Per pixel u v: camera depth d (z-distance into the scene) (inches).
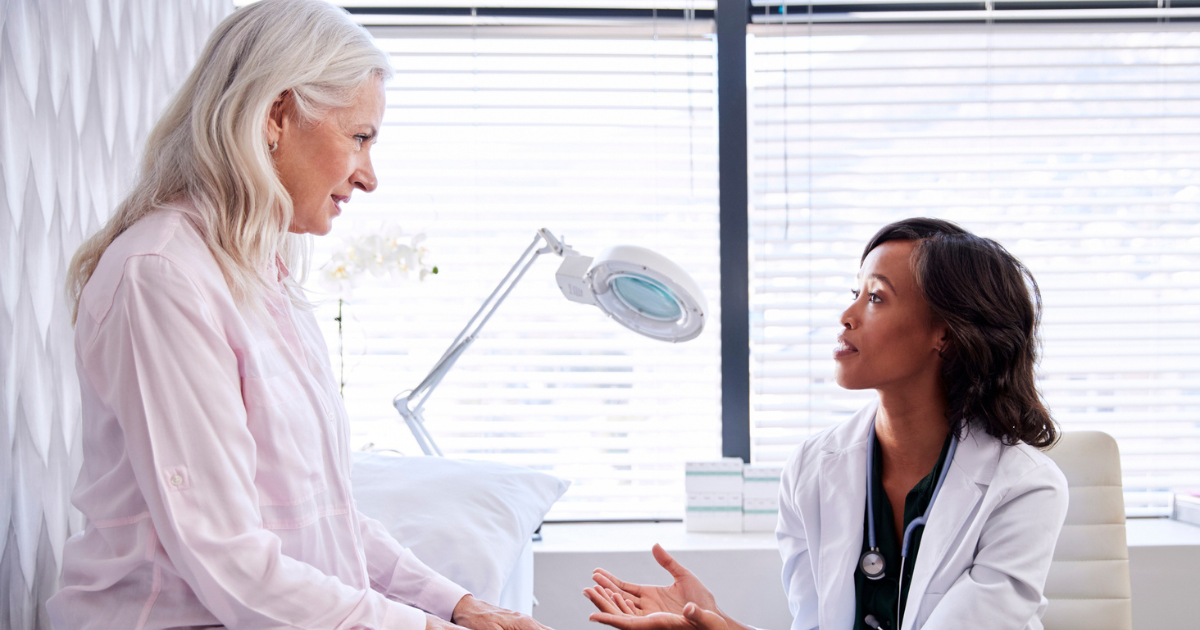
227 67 36.2
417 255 70.2
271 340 37.8
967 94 84.6
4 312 49.1
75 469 56.1
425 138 85.7
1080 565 56.2
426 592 43.9
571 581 76.7
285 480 35.9
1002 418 45.8
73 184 55.9
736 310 85.6
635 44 86.2
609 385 86.9
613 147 86.5
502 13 86.0
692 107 85.7
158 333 32.0
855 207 83.8
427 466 64.1
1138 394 85.0
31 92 51.8
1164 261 84.4
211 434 32.0
